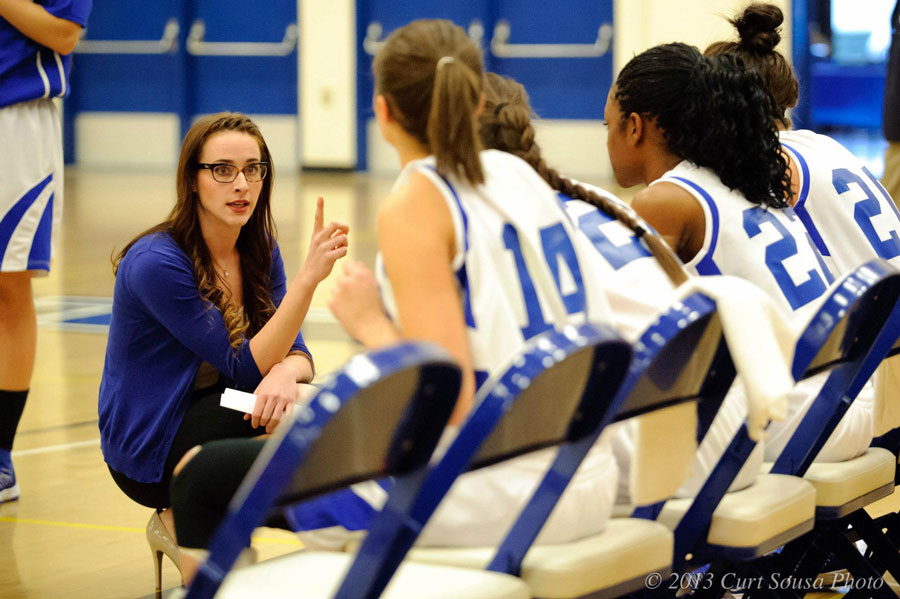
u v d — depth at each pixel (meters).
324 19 37.31
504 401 3.15
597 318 4.05
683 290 4.00
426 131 4.12
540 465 3.96
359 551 3.23
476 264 3.91
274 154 38.59
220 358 6.19
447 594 3.48
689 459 4.26
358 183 35.28
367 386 2.74
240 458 4.97
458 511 3.91
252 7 37.84
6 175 8.14
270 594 3.56
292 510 4.24
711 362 4.18
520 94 4.82
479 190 3.99
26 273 8.23
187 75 38.47
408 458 3.20
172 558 6.16
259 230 6.67
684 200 5.34
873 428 5.71
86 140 39.66
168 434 6.23
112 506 8.08
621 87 5.63
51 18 8.16
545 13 35.53
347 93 37.53
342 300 4.00
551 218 4.09
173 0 38.00
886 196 6.38
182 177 6.29
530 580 3.72
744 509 4.45
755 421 3.86
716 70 5.39
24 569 6.82
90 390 11.59
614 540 3.97
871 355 4.83
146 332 6.29
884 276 4.38
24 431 10.08
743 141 5.41
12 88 8.16
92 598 6.34
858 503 5.28
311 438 2.70
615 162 5.80
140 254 6.20
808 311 5.29
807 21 34.78
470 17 36.22
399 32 4.18
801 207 6.09
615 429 4.59
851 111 42.97
